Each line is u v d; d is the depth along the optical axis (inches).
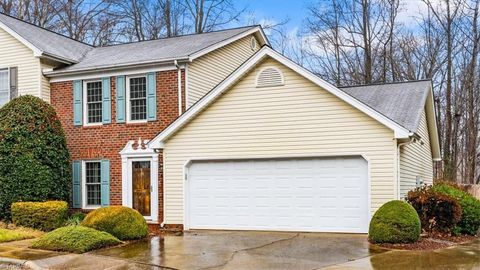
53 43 850.8
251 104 622.5
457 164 1216.2
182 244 528.1
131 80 753.0
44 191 677.9
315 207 594.6
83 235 502.6
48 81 792.3
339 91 571.2
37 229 634.2
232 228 634.2
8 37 806.5
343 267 403.2
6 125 686.5
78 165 770.2
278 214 613.0
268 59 612.1
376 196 556.1
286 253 466.3
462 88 1173.1
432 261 427.2
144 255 467.8
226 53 840.3
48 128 704.4
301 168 603.8
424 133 777.6
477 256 450.9
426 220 580.4
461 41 1154.7
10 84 797.9
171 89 721.6
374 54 1219.9
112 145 749.9
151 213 713.0
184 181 656.4
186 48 776.9
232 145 630.5
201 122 647.8
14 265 441.7
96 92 772.0
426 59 1192.8
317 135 587.8
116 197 743.1
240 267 408.5
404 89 686.5
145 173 729.0
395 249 482.0
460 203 607.2
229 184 639.8
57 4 1341.0
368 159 561.0
